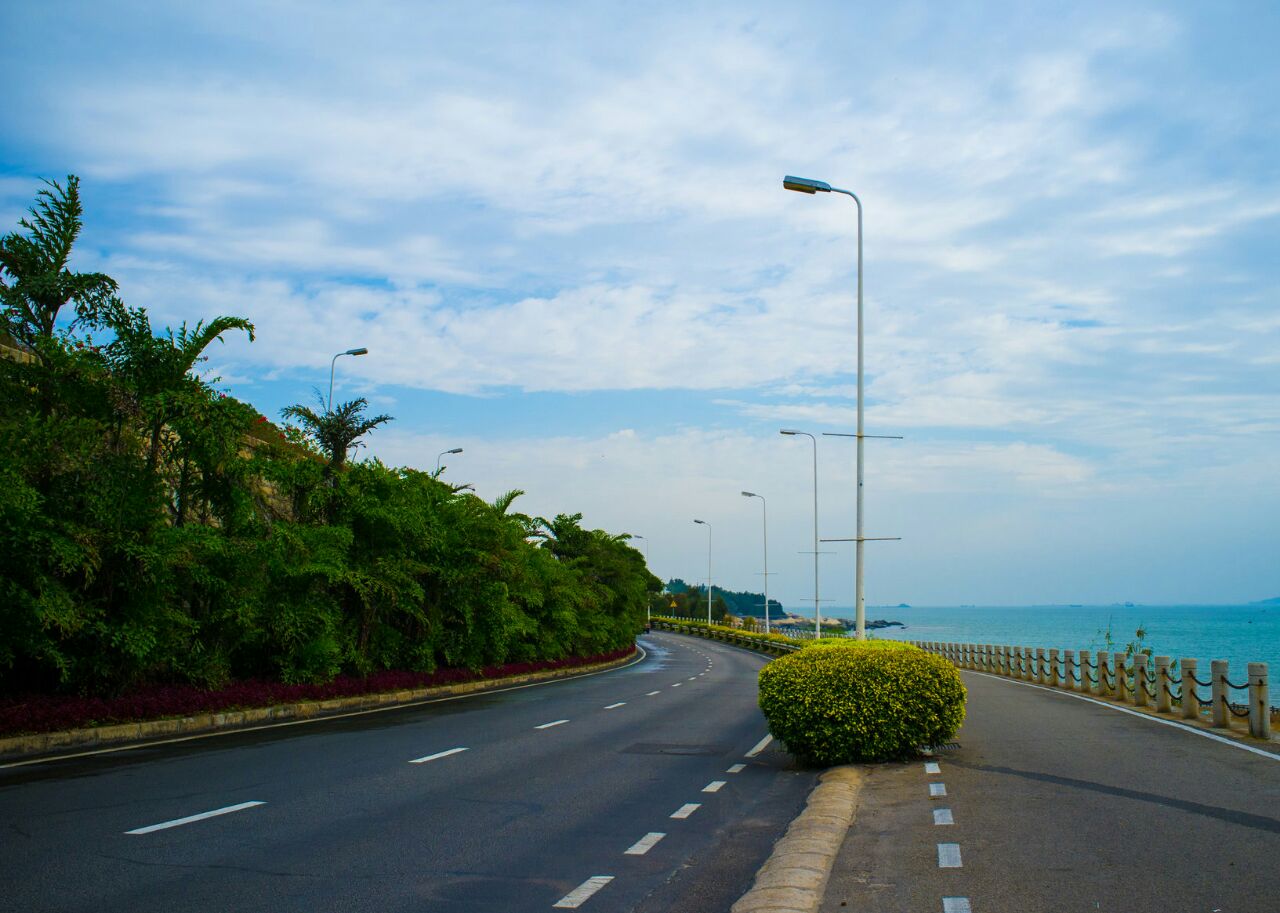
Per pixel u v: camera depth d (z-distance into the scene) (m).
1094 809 9.23
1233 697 37.88
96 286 17.30
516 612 33.91
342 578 22.41
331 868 7.54
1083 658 26.08
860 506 22.84
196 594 19.16
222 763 13.12
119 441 17.53
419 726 18.38
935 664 12.91
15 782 11.41
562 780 12.00
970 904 6.27
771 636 76.12
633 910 6.57
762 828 9.23
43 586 14.53
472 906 6.60
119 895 6.71
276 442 23.72
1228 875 6.84
